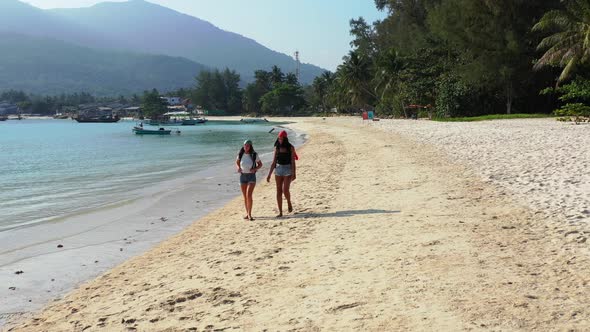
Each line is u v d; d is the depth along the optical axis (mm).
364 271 6188
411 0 72312
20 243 9859
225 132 75812
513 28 43656
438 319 4543
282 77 164500
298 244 7957
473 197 10562
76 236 10375
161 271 7312
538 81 46219
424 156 19891
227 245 8469
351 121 75875
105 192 16812
